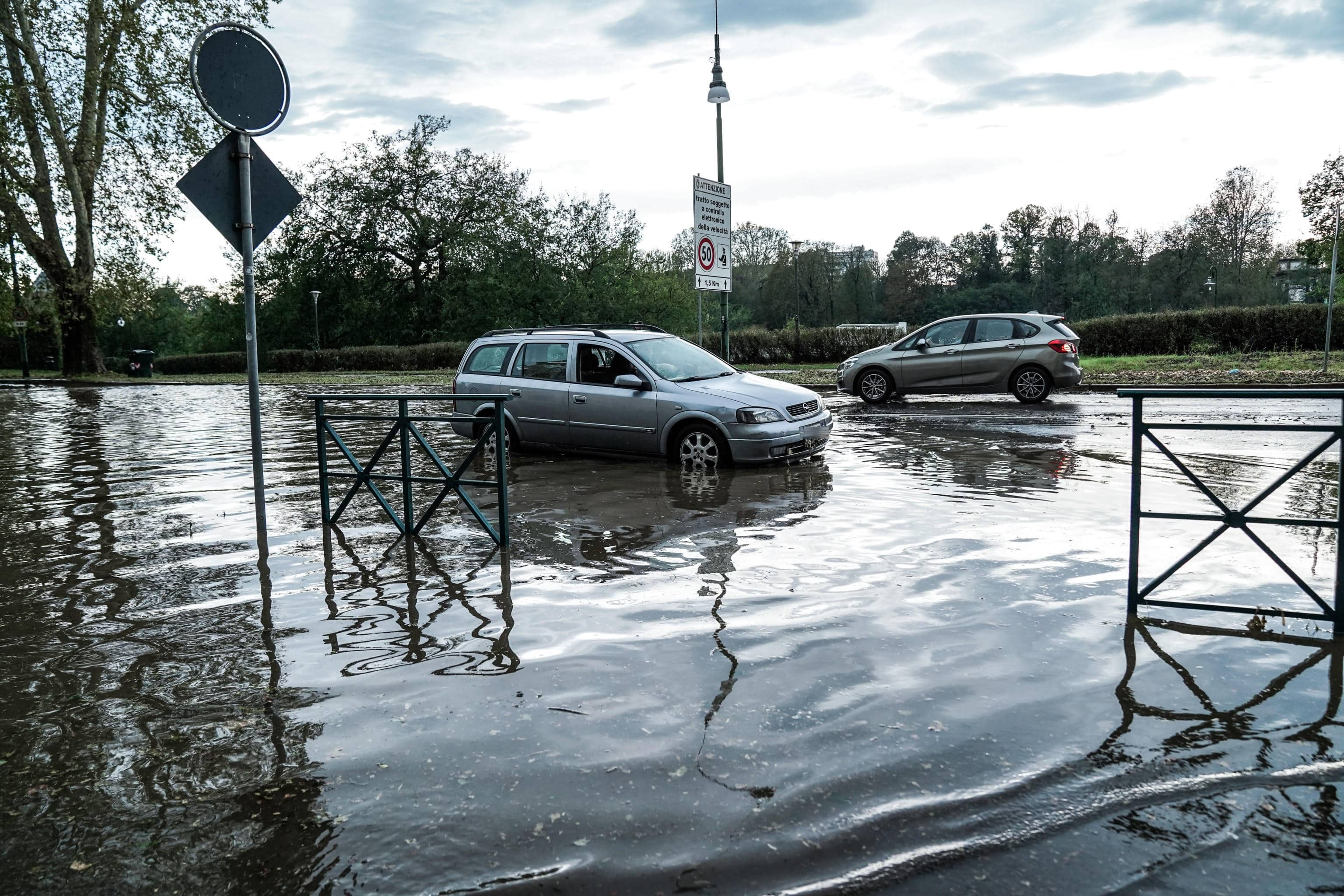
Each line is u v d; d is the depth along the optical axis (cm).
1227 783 278
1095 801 269
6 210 3253
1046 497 742
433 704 352
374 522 714
